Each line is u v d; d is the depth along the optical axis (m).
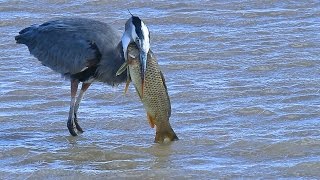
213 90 31.14
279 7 41.28
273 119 28.17
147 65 25.23
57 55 28.58
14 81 32.44
